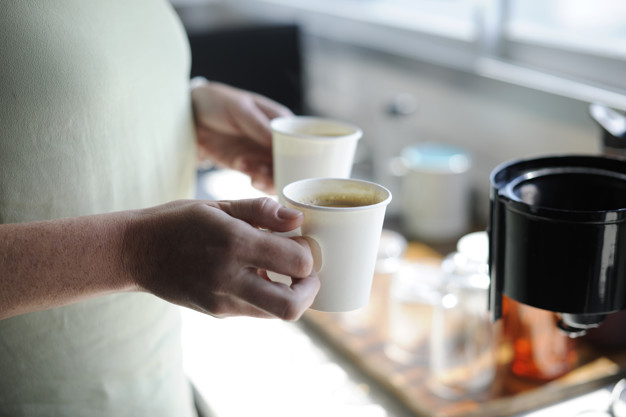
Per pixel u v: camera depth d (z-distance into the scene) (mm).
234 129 912
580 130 1264
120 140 750
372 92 1896
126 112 753
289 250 504
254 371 1120
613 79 1316
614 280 526
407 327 1126
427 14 1893
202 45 1765
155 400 844
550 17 1509
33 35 666
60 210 713
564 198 586
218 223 507
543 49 1478
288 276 538
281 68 1887
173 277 531
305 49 2217
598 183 578
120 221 545
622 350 1077
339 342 1161
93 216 550
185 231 519
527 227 531
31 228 541
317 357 1160
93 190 732
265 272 573
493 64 1563
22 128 669
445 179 1462
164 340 854
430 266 1284
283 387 1074
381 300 1246
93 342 758
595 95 1244
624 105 1173
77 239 537
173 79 854
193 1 2527
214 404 1032
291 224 516
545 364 1017
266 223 520
